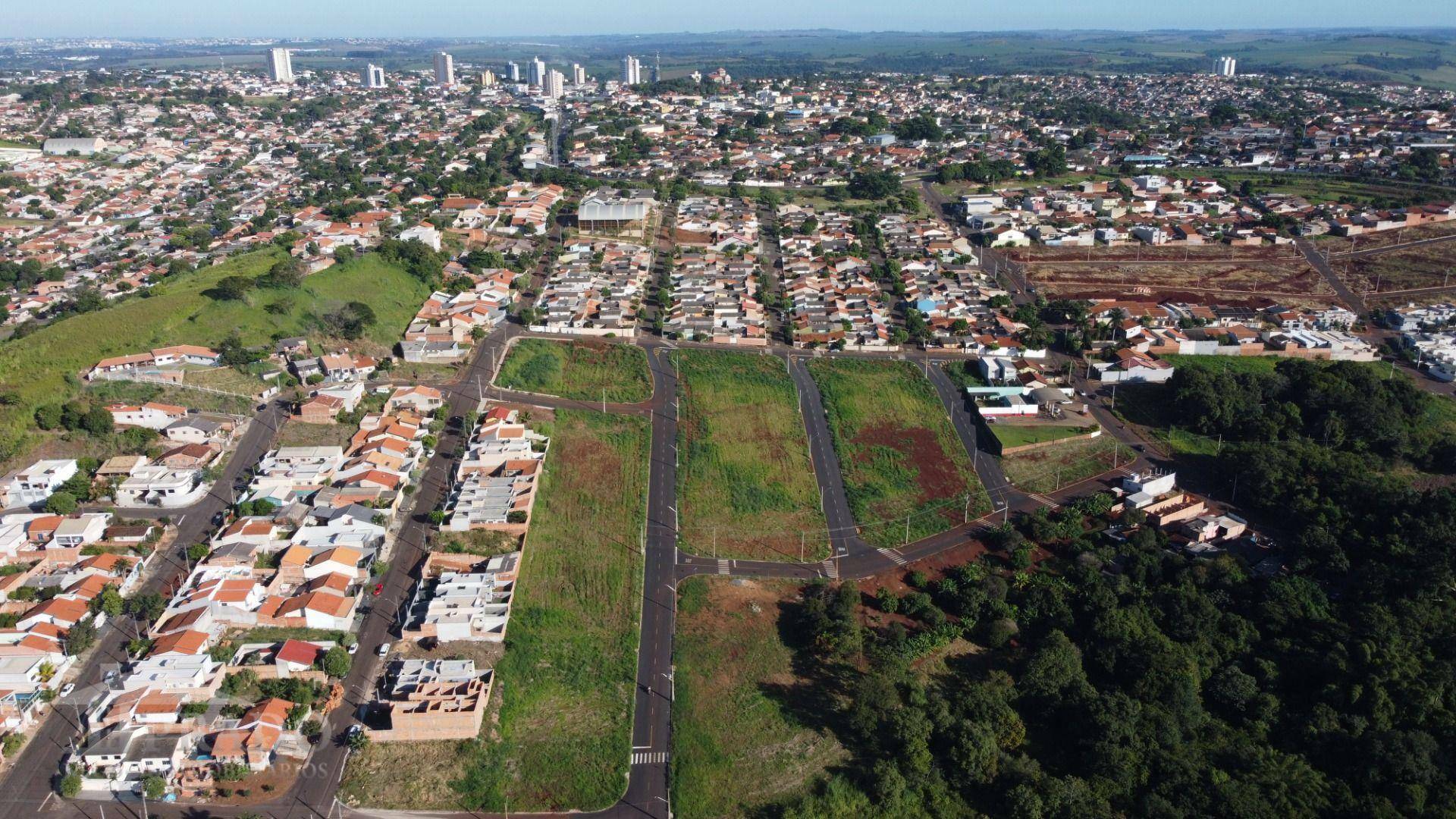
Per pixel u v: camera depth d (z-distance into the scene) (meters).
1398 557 145.50
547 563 152.88
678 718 122.81
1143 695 122.31
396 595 142.50
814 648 136.25
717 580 151.00
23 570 142.38
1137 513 164.62
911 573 153.62
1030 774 110.38
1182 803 106.19
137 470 169.12
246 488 167.62
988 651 137.25
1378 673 122.25
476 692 120.88
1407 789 106.06
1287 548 156.62
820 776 114.44
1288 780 109.44
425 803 108.75
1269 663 128.25
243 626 133.12
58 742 114.25
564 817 108.25
